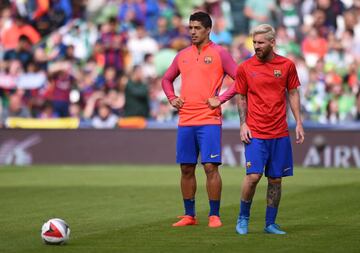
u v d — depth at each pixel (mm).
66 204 39656
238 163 63656
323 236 28734
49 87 72250
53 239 26891
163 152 64875
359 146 62906
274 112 28984
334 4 77688
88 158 65312
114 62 74312
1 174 56500
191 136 32031
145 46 76062
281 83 28984
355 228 30812
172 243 27422
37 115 72062
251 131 29109
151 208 38000
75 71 75000
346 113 70688
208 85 31781
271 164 29250
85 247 26641
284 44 74312
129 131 65125
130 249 26188
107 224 32531
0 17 78500
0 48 77125
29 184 49594
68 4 81125
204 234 29484
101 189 46594
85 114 71625
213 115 31781
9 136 65938
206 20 31812
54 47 77625
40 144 65688
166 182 50375
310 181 50406
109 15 80688
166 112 70688
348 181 50281
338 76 72188
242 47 74000
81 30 78688
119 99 71750
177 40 77000
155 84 72000
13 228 31516
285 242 27406
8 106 73312
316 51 75625
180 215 35375
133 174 56062
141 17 78938
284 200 40406
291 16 78938
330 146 63219
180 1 79688
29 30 78312
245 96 29438
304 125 65625
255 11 78938
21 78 74625
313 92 70750
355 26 76875
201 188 46594
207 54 31891
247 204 29625
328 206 37812
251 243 27234
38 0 79750
